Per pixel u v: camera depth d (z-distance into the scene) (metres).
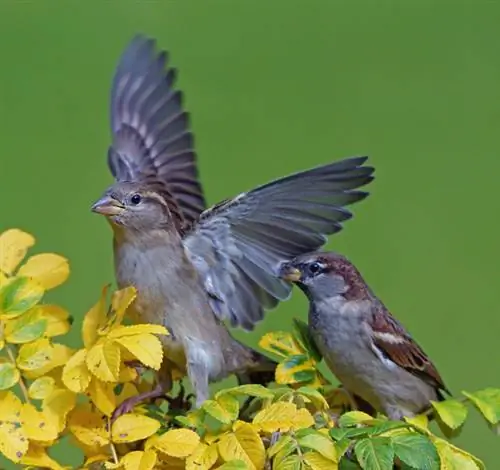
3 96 21.22
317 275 9.44
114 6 23.12
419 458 6.99
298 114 21.78
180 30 23.05
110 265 17.70
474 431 14.77
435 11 23.86
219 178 20.20
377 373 9.52
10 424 7.16
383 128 21.50
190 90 22.14
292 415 7.14
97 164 19.81
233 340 9.40
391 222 19.55
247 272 9.30
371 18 23.97
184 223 9.84
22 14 22.78
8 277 7.76
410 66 22.81
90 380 7.23
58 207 18.95
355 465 7.36
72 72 21.66
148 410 7.97
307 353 8.64
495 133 21.30
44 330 7.38
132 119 10.52
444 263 18.70
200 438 7.24
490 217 19.64
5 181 19.48
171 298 9.16
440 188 20.28
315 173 8.70
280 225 9.08
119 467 7.18
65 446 12.86
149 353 7.22
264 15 23.69
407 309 17.95
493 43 23.11
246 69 22.48
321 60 22.89
